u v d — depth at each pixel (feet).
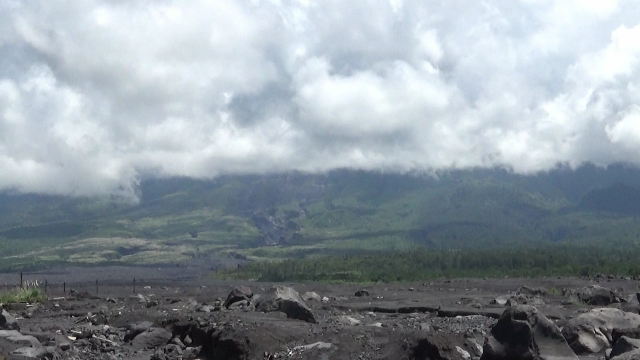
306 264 454.81
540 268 370.12
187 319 102.27
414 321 122.31
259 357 82.28
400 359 75.15
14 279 551.59
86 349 92.02
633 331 89.76
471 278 341.21
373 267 410.72
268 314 114.93
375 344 81.87
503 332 73.97
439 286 261.24
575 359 71.51
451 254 436.35
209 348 90.99
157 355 86.94
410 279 352.28
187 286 347.56
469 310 142.72
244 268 504.84
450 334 85.81
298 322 107.34
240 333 86.94
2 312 103.76
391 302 168.76
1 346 82.69
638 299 151.43
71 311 145.18
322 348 81.10
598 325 92.68
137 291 266.77
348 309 153.07
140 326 101.45
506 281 286.66
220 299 168.96
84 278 581.94
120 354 90.12
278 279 418.72
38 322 122.31
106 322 120.47
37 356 79.36
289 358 80.23
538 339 73.36
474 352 79.56
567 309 137.18
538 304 148.25
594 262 386.73
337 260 458.91
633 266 337.11
